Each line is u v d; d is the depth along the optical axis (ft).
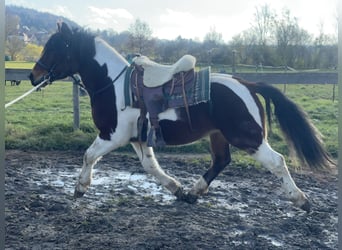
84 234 12.19
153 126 14.16
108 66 14.96
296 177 19.51
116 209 14.47
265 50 67.77
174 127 14.08
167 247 11.34
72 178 18.71
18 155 22.45
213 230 12.71
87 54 15.20
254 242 11.89
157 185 17.95
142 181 18.54
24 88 58.34
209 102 13.75
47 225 12.88
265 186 17.97
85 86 15.46
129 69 14.69
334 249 11.63
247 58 67.31
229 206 15.23
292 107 14.11
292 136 14.10
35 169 19.97
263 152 13.67
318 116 34.32
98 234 12.22
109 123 14.66
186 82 13.92
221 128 13.89
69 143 24.13
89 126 26.68
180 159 22.24
